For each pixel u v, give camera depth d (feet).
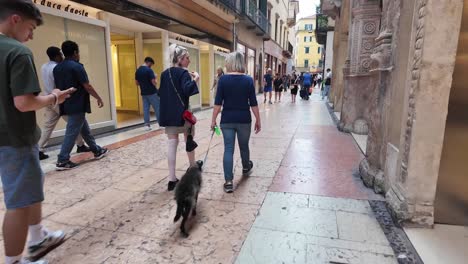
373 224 8.66
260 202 10.23
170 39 30.45
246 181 12.27
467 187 8.21
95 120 21.44
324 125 26.18
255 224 8.75
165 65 29.91
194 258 7.16
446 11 7.20
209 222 8.89
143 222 8.90
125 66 32.73
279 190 11.28
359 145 18.47
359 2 21.04
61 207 9.85
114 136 21.13
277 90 50.01
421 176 8.13
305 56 243.19
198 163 12.28
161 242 7.84
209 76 41.32
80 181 12.22
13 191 5.92
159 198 10.62
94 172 13.34
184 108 10.85
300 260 7.05
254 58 68.90
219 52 43.60
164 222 8.90
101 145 18.22
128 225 8.71
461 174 8.16
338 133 22.54
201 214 9.39
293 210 9.61
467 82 7.70
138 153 16.52
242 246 7.64
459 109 7.87
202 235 8.18
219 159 15.47
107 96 22.53
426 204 8.22
